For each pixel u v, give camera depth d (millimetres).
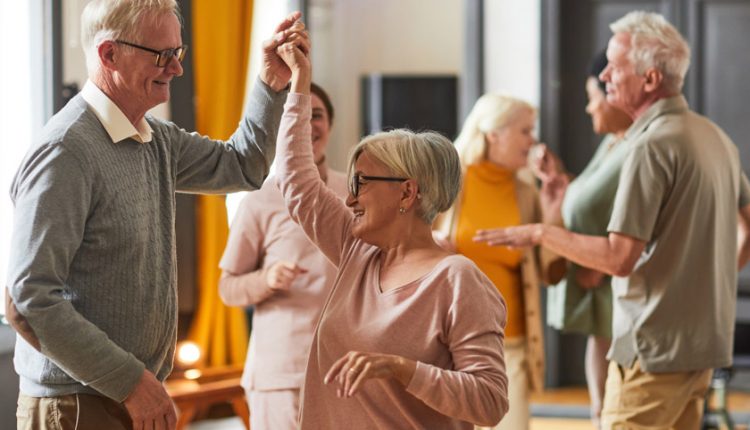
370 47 8648
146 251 2508
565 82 6926
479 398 2164
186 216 5711
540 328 4301
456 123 8273
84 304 2422
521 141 4375
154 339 2531
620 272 3375
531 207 4488
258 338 3588
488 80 6828
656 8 6863
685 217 3369
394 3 8633
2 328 4648
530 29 6777
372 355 2117
